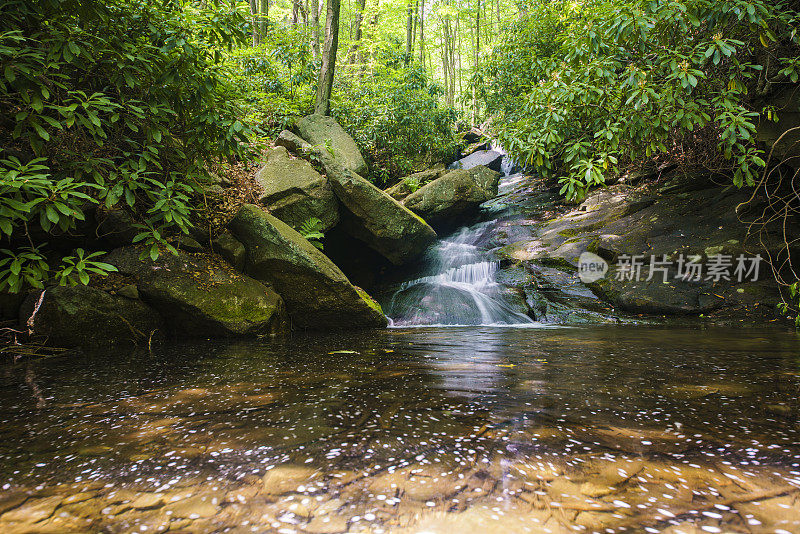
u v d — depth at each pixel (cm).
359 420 168
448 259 871
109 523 96
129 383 240
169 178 443
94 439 150
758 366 275
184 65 361
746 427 157
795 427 157
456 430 156
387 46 1295
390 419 169
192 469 124
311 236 641
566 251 786
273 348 380
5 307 381
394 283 809
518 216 1098
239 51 923
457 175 1007
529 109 473
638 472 120
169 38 354
